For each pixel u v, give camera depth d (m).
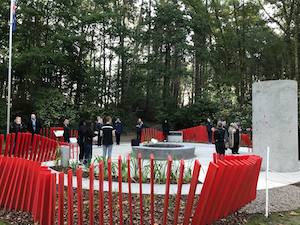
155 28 37.56
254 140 14.28
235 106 30.38
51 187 6.16
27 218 6.94
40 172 6.49
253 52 42.88
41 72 32.88
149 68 38.28
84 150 13.71
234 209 7.21
